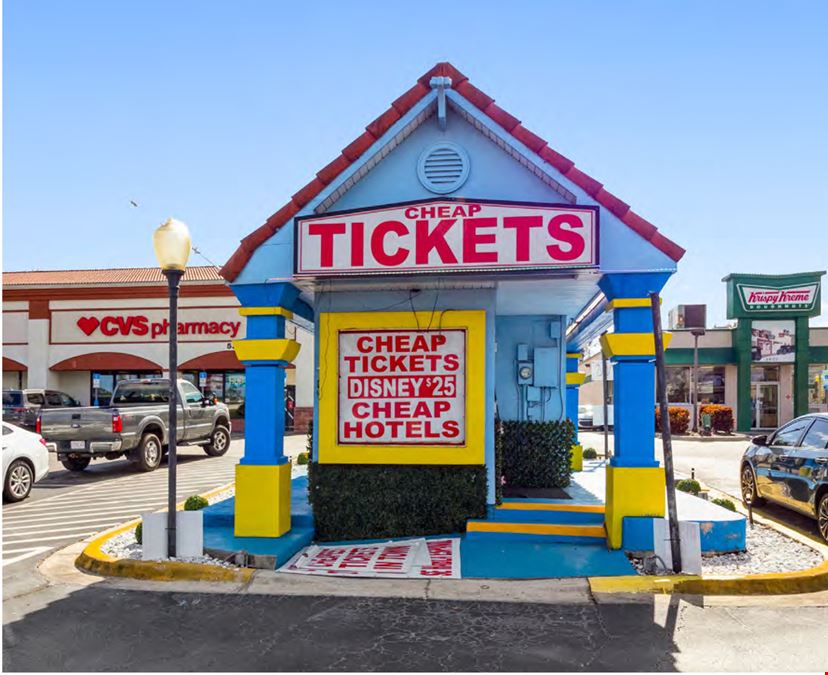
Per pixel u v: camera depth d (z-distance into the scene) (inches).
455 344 303.7
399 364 306.0
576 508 314.7
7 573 275.1
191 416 692.1
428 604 227.9
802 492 351.3
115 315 1091.3
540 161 285.6
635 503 273.1
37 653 190.2
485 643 195.8
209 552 273.1
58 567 284.7
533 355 415.2
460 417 302.5
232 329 1075.9
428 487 304.2
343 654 188.7
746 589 239.3
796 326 1203.9
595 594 235.9
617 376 281.6
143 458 609.6
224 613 221.8
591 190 282.0
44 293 1101.7
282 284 297.4
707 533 284.0
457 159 300.0
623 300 277.7
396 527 304.7
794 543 307.7
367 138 293.4
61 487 534.6
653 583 241.4
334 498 306.7
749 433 1175.0
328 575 257.1
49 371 1099.3
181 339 1080.8
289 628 208.2
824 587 244.4
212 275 1117.7
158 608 227.3
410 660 184.4
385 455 304.3
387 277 282.7
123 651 191.5
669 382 1262.3
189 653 189.8
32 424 911.7
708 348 1238.3
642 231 277.0
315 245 280.1
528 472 398.3
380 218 276.2
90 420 573.3
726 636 200.4
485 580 249.8
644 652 189.2
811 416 377.1
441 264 271.1
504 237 268.7
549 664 181.3
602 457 636.1
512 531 295.1
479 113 289.7
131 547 305.6
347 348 309.3
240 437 1030.4
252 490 291.6
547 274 277.3
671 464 254.7
